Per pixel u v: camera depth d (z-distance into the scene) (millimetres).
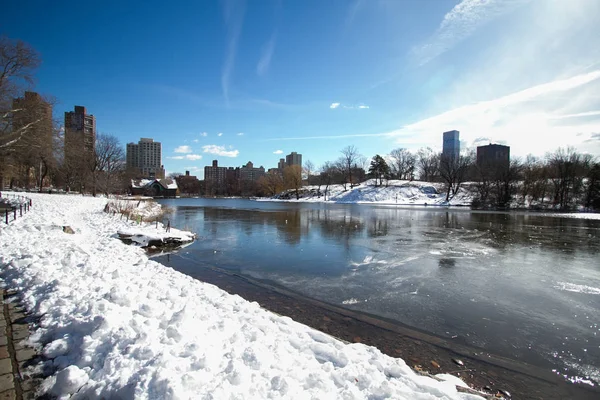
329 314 7488
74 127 60938
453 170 62562
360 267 11984
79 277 6344
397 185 72938
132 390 3031
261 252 14703
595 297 8828
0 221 14773
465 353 5793
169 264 12289
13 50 24531
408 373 4262
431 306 8102
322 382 3646
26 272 6656
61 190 61812
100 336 4055
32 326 4637
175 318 4594
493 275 10938
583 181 49500
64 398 3148
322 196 77500
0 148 24547
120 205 27766
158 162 139625
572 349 6016
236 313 5758
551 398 4504
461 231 22078
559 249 15594
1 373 3543
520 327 6938
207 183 127312
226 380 3338
